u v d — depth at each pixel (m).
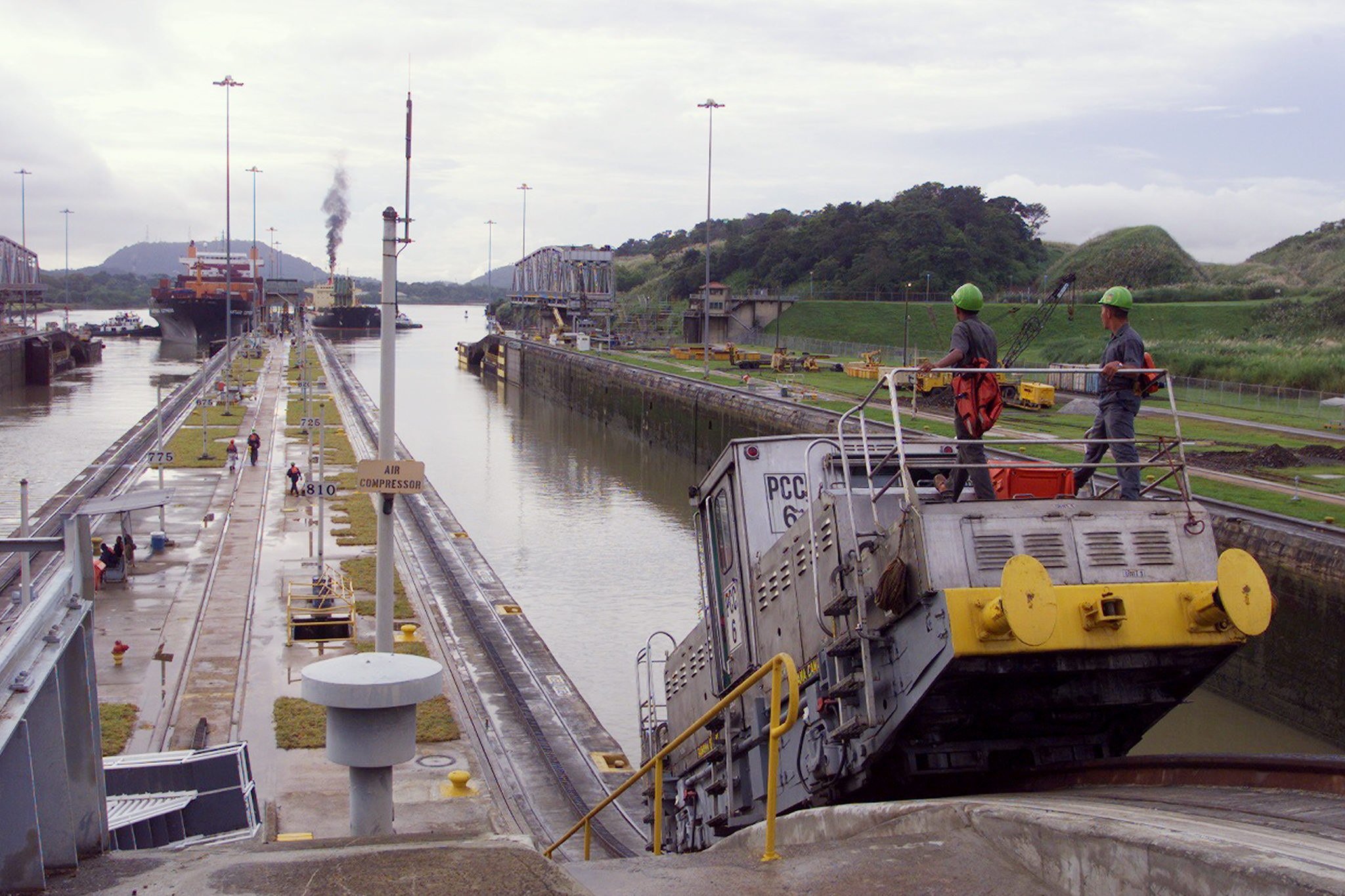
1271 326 98.50
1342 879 5.16
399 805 21.83
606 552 50.44
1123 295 11.01
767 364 114.50
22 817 5.11
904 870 7.09
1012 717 9.68
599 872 7.40
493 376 163.12
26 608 5.47
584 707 28.89
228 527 48.84
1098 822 6.64
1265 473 45.88
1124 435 10.76
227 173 120.12
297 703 27.03
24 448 76.38
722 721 13.74
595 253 179.50
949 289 143.12
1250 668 32.69
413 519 52.66
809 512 11.04
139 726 25.48
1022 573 8.20
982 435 10.62
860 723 9.55
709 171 98.19
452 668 31.28
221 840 15.09
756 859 7.62
